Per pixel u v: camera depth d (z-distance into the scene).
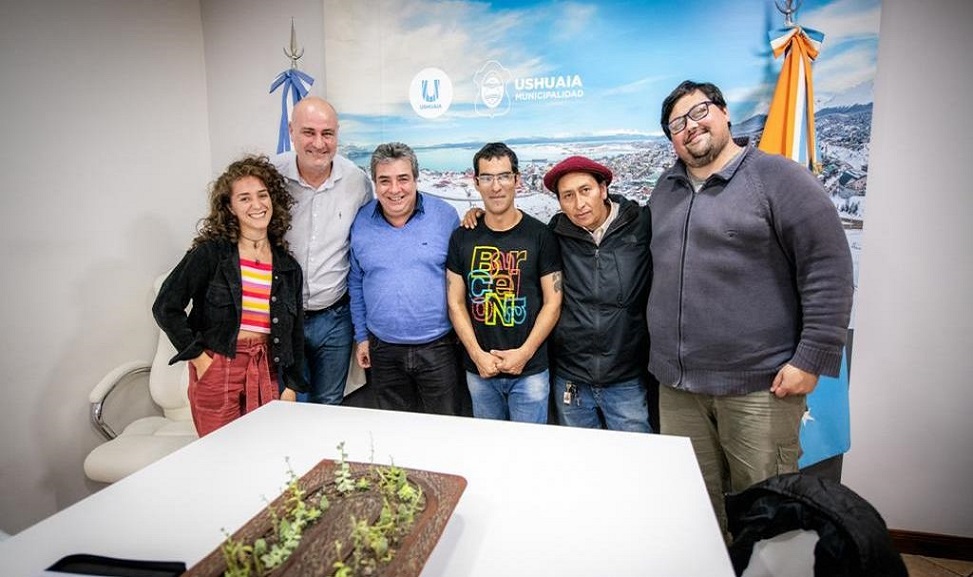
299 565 0.77
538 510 0.97
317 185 2.13
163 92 2.42
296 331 1.94
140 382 2.39
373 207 2.10
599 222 1.79
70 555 0.83
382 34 2.24
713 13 1.91
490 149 1.82
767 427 1.57
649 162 2.04
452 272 2.00
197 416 1.80
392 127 2.29
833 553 0.85
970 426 1.97
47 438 2.03
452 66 2.18
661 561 0.83
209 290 1.75
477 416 2.05
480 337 1.98
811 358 1.45
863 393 2.05
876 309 2.00
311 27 2.39
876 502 2.10
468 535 0.89
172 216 2.50
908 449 2.04
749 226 1.50
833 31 1.83
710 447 1.75
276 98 2.52
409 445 1.24
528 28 2.08
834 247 1.42
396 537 0.82
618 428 1.90
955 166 1.86
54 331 2.03
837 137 1.88
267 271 1.85
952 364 1.96
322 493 0.95
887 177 1.92
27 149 1.91
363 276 2.13
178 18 2.47
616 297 1.79
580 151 2.11
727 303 1.56
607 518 0.94
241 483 1.08
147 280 2.40
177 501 1.01
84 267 2.13
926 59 1.83
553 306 1.87
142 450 1.92
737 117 1.94
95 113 2.14
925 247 1.92
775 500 0.97
